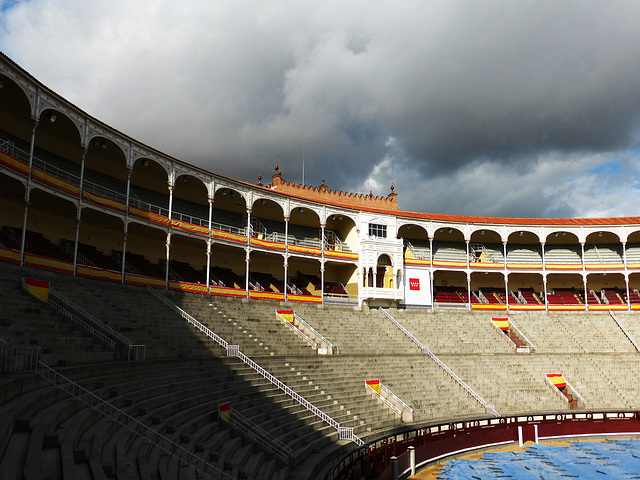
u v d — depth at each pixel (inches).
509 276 2620.6
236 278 2095.2
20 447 458.9
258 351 1384.1
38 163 1476.4
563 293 2561.5
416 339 1888.5
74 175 1505.9
